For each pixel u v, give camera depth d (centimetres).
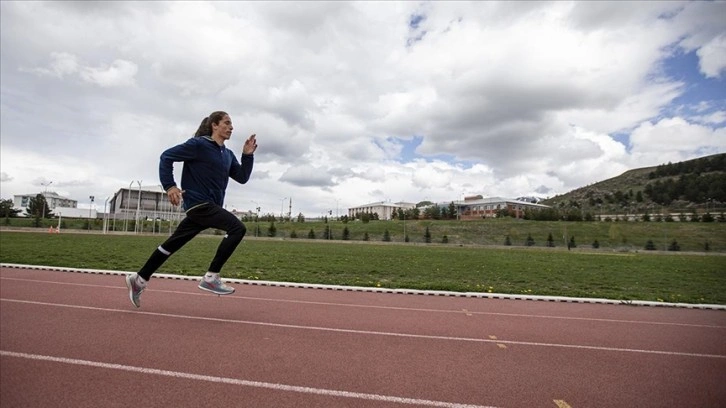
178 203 403
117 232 5112
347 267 1342
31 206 7506
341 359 356
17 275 841
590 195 16950
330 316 550
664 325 594
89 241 2375
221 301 634
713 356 415
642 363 383
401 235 6209
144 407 246
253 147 488
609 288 1044
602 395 297
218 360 337
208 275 438
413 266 1481
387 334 459
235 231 434
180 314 509
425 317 580
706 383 329
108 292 662
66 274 887
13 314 478
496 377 328
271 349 376
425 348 407
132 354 341
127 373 299
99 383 279
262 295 726
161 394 266
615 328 554
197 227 438
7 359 319
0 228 4762
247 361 338
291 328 464
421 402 273
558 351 417
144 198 8256
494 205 10875
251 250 2108
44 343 362
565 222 7725
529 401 282
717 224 6806
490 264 1712
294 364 337
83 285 733
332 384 297
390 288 875
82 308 522
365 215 7994
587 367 365
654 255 3462
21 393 258
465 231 6688
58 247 1720
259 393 275
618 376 342
